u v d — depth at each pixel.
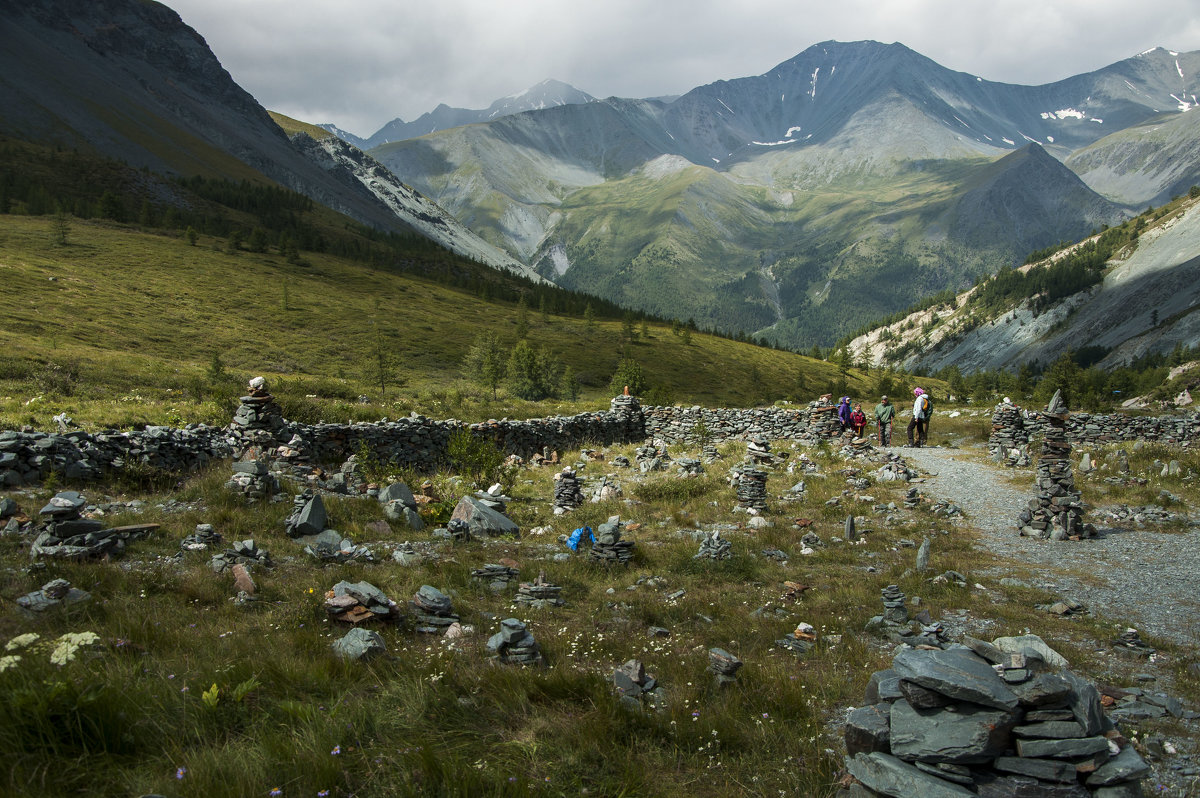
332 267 171.25
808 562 11.57
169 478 12.90
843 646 7.51
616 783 4.62
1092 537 13.52
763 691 6.24
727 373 149.50
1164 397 84.69
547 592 9.00
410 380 82.62
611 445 29.00
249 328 101.31
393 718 5.07
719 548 11.55
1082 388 58.16
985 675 4.16
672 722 5.48
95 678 4.87
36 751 4.09
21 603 6.26
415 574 9.33
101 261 117.25
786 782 4.80
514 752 4.88
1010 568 11.32
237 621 6.87
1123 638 7.82
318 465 17.09
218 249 153.25
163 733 4.51
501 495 16.06
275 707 5.02
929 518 15.34
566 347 144.62
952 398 127.94
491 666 6.23
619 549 11.23
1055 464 13.73
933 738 4.09
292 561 9.49
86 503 10.50
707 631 8.02
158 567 8.34
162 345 80.75
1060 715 4.04
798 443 26.98
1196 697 6.38
